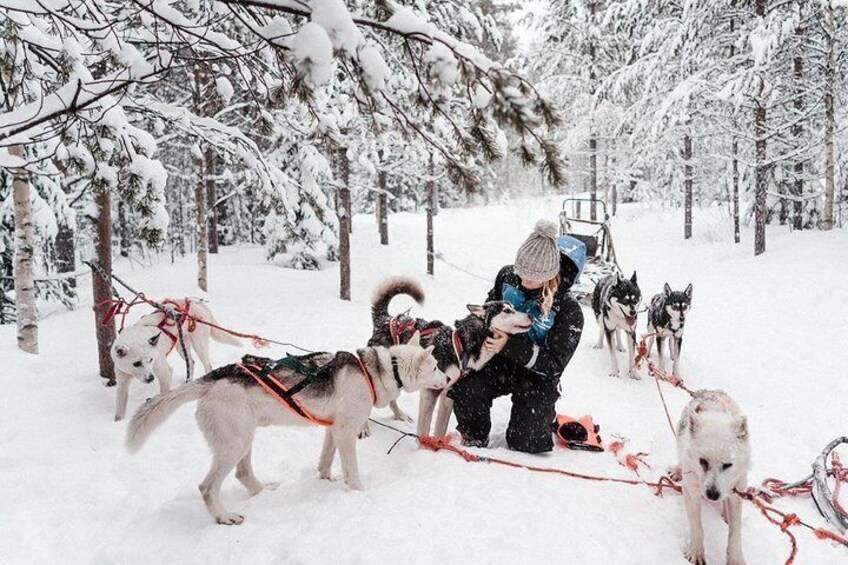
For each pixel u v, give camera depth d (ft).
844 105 43.42
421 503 10.78
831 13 37.99
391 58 20.71
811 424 17.31
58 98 9.02
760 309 30.40
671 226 67.77
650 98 53.16
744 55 41.24
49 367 19.72
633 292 21.72
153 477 13.55
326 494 12.03
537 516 10.57
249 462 12.40
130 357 16.22
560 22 68.64
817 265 35.42
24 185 20.26
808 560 10.30
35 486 12.82
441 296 39.50
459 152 8.66
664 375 21.44
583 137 66.49
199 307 20.38
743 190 57.31
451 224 76.48
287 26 6.86
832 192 43.45
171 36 11.22
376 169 39.86
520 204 94.84
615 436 15.99
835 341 24.50
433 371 12.89
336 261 48.88
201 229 35.32
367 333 28.35
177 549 10.51
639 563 9.80
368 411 12.51
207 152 51.55
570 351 13.76
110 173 13.85
